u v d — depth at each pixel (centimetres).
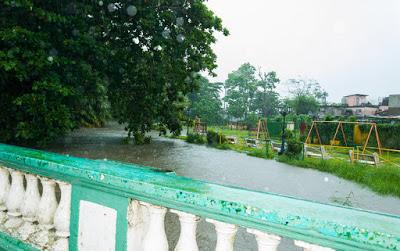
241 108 8719
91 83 1172
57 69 1021
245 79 9362
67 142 2070
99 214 224
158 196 189
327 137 3209
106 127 3884
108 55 1259
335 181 1266
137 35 1395
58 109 946
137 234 213
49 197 277
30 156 279
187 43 1335
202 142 2680
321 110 7194
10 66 814
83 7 1070
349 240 128
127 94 1582
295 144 1906
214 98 8156
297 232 143
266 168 1516
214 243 507
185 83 1591
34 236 274
